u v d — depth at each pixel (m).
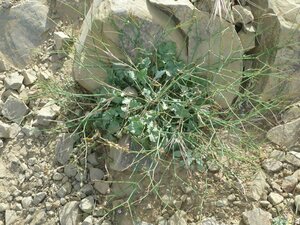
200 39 0.75
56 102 0.77
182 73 0.74
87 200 0.72
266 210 0.71
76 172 0.74
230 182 0.73
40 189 0.74
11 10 0.84
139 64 0.74
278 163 0.74
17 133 0.77
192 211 0.71
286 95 0.78
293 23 0.76
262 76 0.78
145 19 0.73
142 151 0.71
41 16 0.83
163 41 0.74
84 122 0.75
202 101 0.75
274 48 0.76
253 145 0.75
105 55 0.74
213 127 0.74
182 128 0.74
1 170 0.75
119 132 0.73
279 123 0.77
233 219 0.71
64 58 0.81
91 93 0.77
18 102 0.78
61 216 0.72
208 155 0.74
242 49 0.76
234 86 0.76
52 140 0.76
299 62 0.77
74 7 0.84
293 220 0.70
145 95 0.73
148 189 0.72
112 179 0.73
